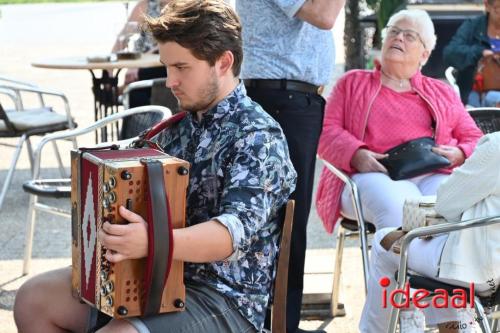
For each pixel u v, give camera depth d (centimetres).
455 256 610
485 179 598
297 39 752
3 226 1145
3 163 1485
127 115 916
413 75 865
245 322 517
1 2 4603
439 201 623
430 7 1700
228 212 495
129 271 467
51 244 1077
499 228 605
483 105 1299
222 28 511
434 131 869
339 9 739
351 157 841
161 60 518
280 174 513
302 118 762
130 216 455
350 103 868
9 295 912
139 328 475
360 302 906
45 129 1198
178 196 471
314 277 935
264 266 523
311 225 1176
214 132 525
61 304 533
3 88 1261
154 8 1407
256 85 761
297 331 775
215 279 515
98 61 1300
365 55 1566
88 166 478
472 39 1312
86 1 4616
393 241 662
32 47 2877
